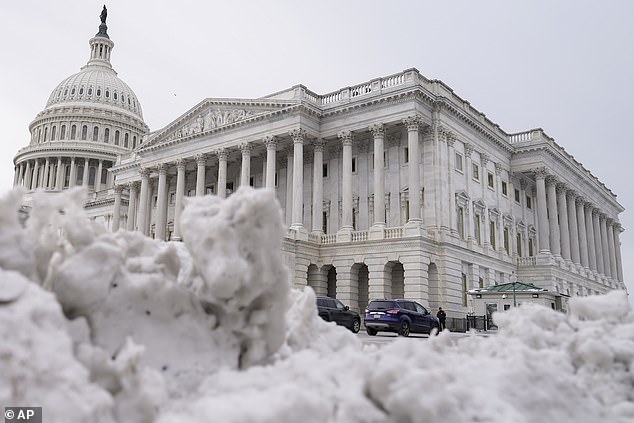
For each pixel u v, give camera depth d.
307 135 49.97
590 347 6.38
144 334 5.00
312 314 7.45
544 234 57.84
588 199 72.06
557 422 4.94
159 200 61.03
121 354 4.37
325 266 48.41
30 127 120.31
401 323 30.19
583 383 6.11
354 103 48.66
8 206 4.71
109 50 131.62
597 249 74.69
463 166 50.81
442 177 46.59
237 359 5.36
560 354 6.50
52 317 4.06
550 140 62.38
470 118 51.12
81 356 4.18
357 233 46.97
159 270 5.61
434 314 43.91
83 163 112.38
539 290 36.75
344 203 48.25
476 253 48.91
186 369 5.00
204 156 57.44
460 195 48.91
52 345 3.87
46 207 5.32
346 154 49.06
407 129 46.12
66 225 5.11
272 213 5.10
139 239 6.38
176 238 57.19
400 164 49.34
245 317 5.44
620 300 8.02
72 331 4.46
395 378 4.33
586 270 66.88
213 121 56.72
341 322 31.11
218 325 5.47
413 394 4.15
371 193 50.34
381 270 44.34
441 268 44.47
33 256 4.75
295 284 45.66
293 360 5.04
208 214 5.33
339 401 4.30
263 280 5.10
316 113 50.47
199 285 5.41
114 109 118.38
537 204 59.84
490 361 5.77
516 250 58.53
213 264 4.92
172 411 4.27
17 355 3.62
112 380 4.18
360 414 4.14
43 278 5.03
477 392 4.77
